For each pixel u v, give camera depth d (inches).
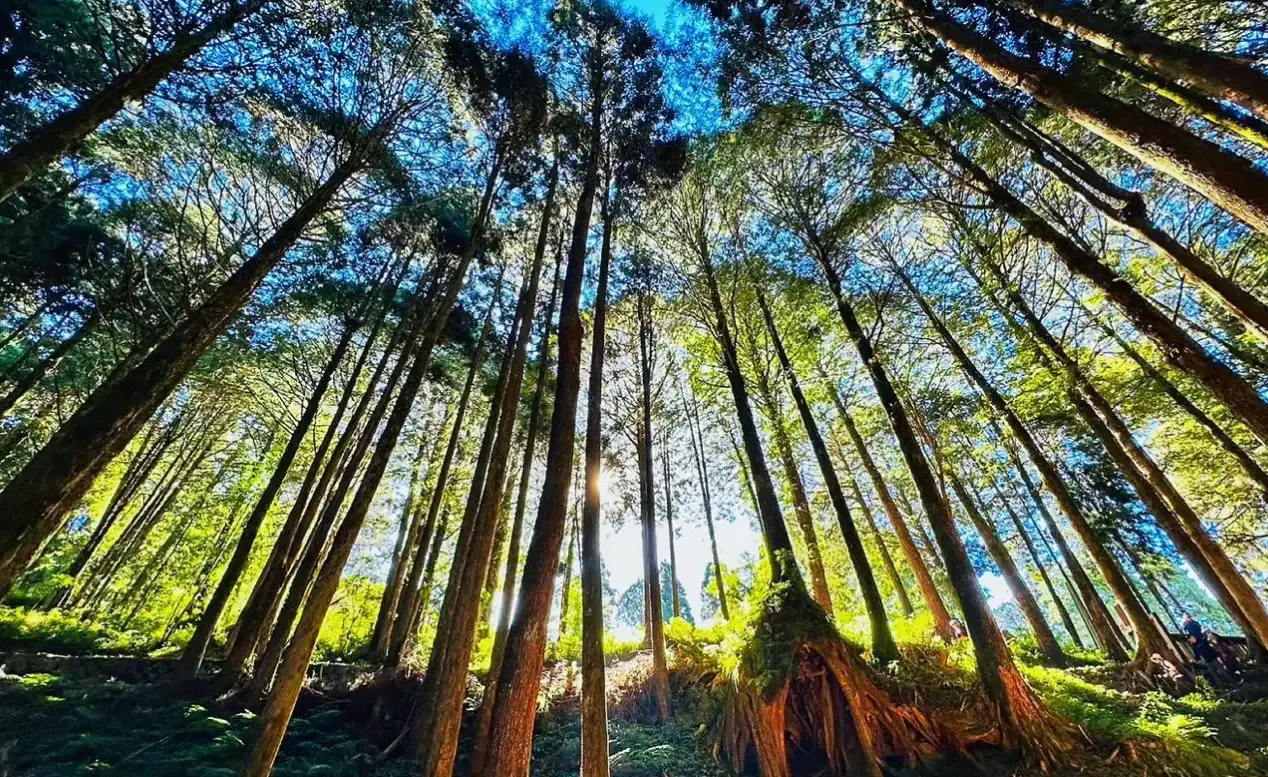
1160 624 406.9
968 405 435.2
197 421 644.7
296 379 498.6
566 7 357.7
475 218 429.4
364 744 292.2
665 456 655.8
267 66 285.7
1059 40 214.2
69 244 346.3
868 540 772.6
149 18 231.0
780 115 343.3
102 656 346.6
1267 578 609.6
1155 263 362.6
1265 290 331.9
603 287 281.4
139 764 216.8
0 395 442.0
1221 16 199.8
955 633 412.5
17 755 212.7
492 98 360.2
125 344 390.0
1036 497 563.2
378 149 336.5
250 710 284.5
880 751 252.4
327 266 429.7
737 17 325.7
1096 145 304.0
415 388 288.2
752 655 288.5
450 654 219.1
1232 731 259.6
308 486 382.0
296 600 321.1
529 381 502.9
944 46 263.7
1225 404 189.0
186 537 709.3
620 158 350.9
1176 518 340.2
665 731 327.6
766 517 361.7
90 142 326.3
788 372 438.3
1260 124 158.1
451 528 689.0
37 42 237.9
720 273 500.7
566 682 421.4
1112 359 443.2
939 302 451.8
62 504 143.1
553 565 182.2
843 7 295.1
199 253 367.6
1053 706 259.9
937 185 356.2
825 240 414.6
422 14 326.6
